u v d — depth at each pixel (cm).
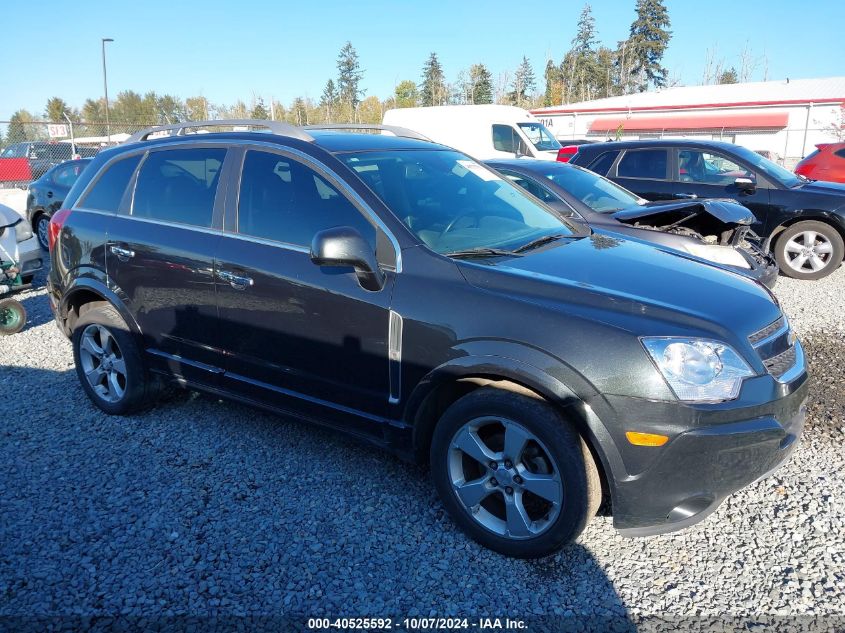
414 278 308
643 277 311
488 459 293
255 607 270
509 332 279
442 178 381
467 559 298
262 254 354
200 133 414
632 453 262
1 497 352
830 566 292
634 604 271
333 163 348
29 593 279
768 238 827
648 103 4572
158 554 303
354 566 294
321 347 335
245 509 338
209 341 385
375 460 387
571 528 275
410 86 7938
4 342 633
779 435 271
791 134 3894
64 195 1115
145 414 453
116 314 432
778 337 299
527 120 1841
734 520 328
